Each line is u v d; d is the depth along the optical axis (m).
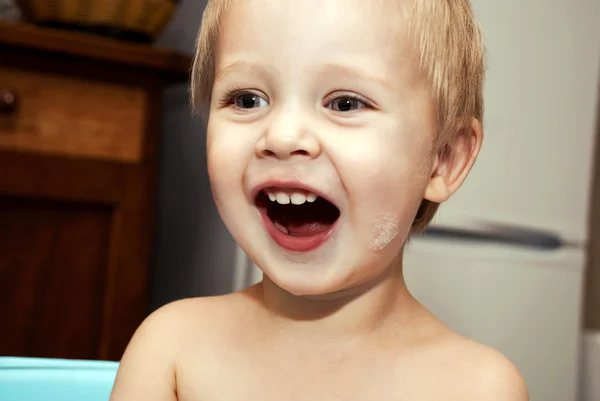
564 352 1.48
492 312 1.39
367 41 0.49
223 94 0.52
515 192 1.42
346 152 0.48
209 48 0.58
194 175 1.41
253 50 0.50
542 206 1.45
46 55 1.08
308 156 0.48
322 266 0.50
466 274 1.37
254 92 0.51
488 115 1.38
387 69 0.50
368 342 0.53
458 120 0.58
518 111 1.42
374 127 0.49
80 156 1.10
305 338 0.54
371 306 0.53
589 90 1.51
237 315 0.57
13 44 1.04
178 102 1.51
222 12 0.54
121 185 1.12
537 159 1.44
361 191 0.49
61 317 1.10
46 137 1.08
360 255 0.50
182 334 0.56
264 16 0.50
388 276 0.54
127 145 1.13
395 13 0.50
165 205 1.55
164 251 1.53
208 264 1.31
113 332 1.11
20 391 0.70
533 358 1.44
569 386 1.48
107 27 1.16
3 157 1.06
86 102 1.11
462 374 0.52
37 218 1.09
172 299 1.48
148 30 1.19
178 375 0.55
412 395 0.51
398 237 0.52
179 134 1.50
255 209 0.51
